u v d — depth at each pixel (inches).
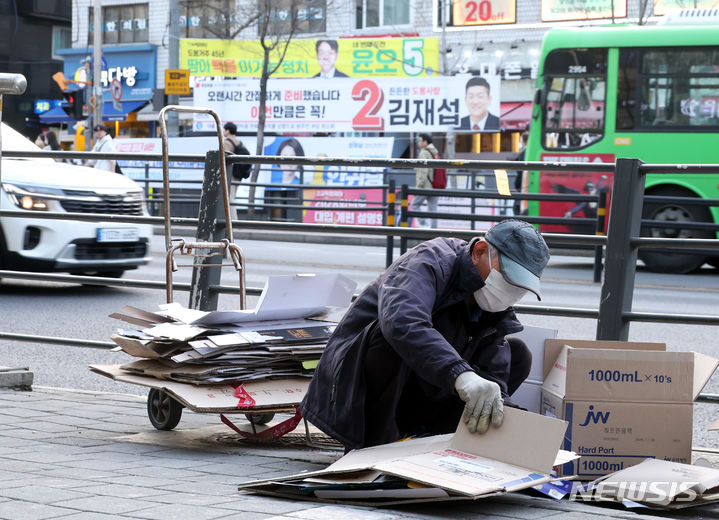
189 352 209.3
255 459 197.6
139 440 217.6
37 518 133.9
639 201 249.8
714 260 784.3
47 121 1852.9
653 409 181.0
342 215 992.9
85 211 522.0
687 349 419.5
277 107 1132.5
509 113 1336.1
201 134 1183.6
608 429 180.7
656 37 764.6
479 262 167.9
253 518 136.1
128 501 147.2
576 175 769.6
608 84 773.3
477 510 152.6
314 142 1074.1
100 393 288.5
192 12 1567.4
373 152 1051.9
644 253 740.7
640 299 574.9
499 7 1332.4
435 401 180.5
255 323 224.1
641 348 193.9
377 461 159.8
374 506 152.7
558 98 786.8
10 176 514.0
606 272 248.5
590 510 155.0
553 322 491.8
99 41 1371.8
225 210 278.5
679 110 757.9
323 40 1221.7
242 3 1382.9
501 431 157.6
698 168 242.2
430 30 1417.3
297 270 689.6
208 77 1273.4
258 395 209.8
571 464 179.9
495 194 652.7
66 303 526.3
